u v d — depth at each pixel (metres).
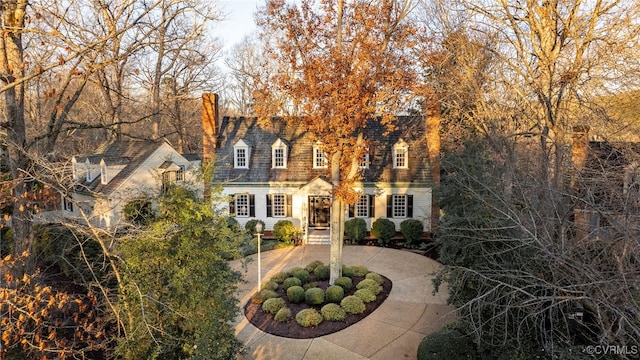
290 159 23.70
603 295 5.91
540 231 7.27
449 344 9.87
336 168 15.28
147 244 8.06
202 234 8.61
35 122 19.88
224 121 25.53
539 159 9.83
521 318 8.45
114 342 9.98
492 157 12.24
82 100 30.14
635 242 5.45
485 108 15.35
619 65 12.77
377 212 23.28
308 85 13.59
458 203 14.07
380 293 14.91
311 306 13.78
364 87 13.70
